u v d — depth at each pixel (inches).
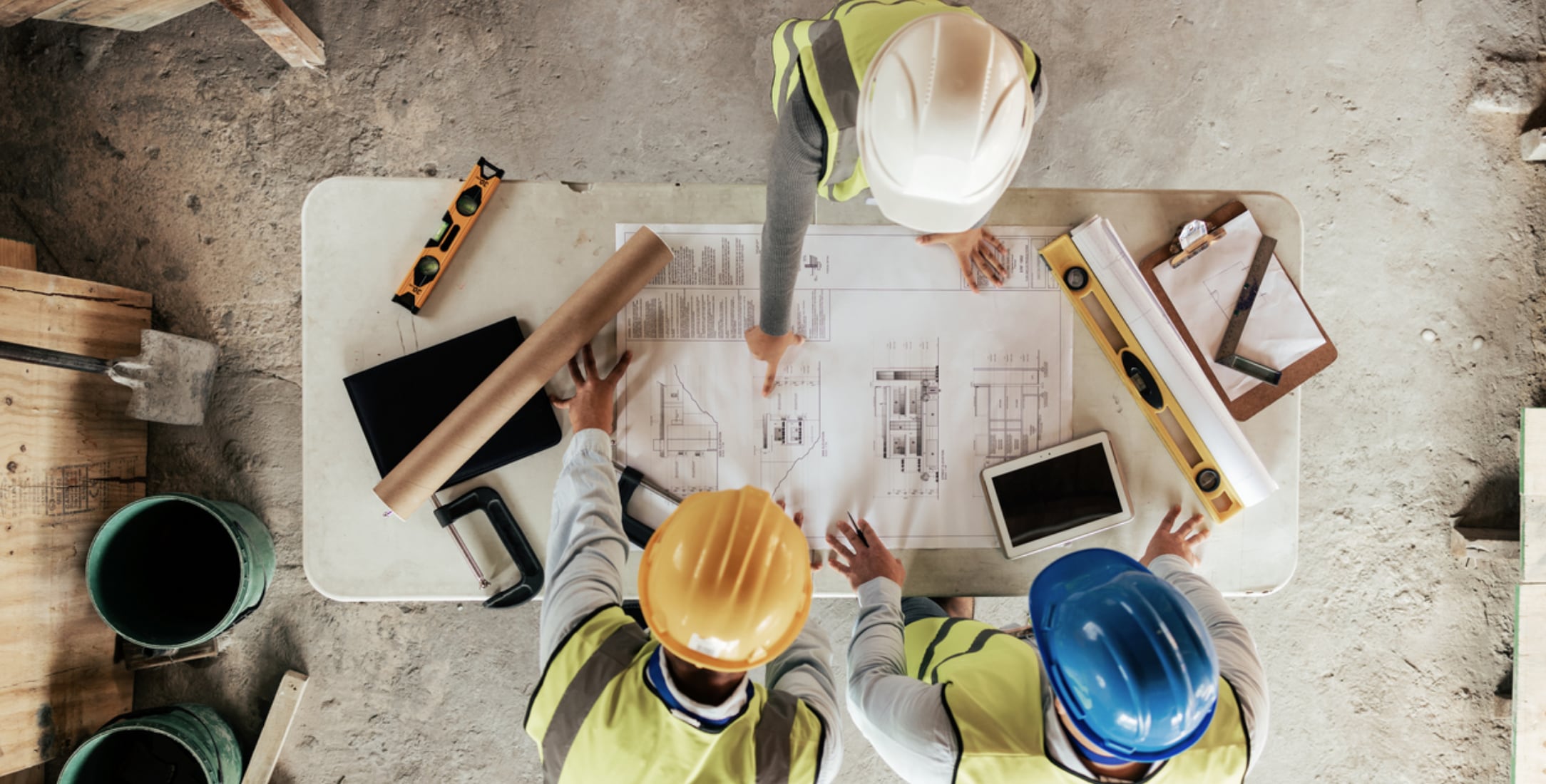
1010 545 55.8
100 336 76.7
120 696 79.5
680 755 43.2
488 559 55.7
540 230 55.6
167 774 78.2
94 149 83.2
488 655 84.9
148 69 83.5
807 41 47.0
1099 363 57.1
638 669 44.7
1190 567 55.9
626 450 56.2
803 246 54.1
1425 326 88.9
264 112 84.0
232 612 68.8
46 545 72.3
